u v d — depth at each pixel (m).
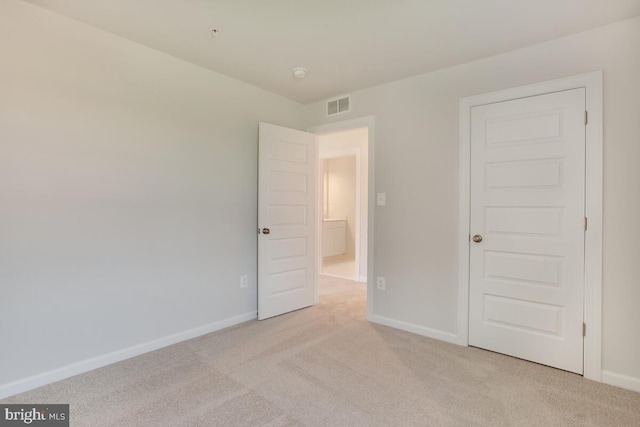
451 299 2.79
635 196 2.07
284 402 1.91
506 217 2.54
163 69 2.60
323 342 2.76
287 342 2.76
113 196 2.36
